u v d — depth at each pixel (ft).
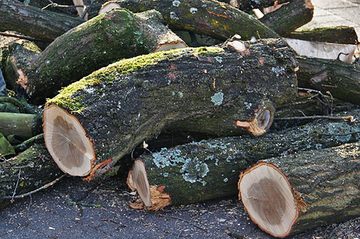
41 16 19.15
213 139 14.90
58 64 17.22
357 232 12.46
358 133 15.46
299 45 21.90
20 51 19.15
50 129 13.51
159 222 13.35
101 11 20.10
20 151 15.44
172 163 13.62
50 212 13.76
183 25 19.15
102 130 12.50
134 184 14.46
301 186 11.89
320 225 12.55
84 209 14.01
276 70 15.25
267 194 12.59
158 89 13.62
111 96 12.95
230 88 14.61
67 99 12.62
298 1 21.44
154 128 14.10
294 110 16.97
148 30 16.60
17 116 15.87
